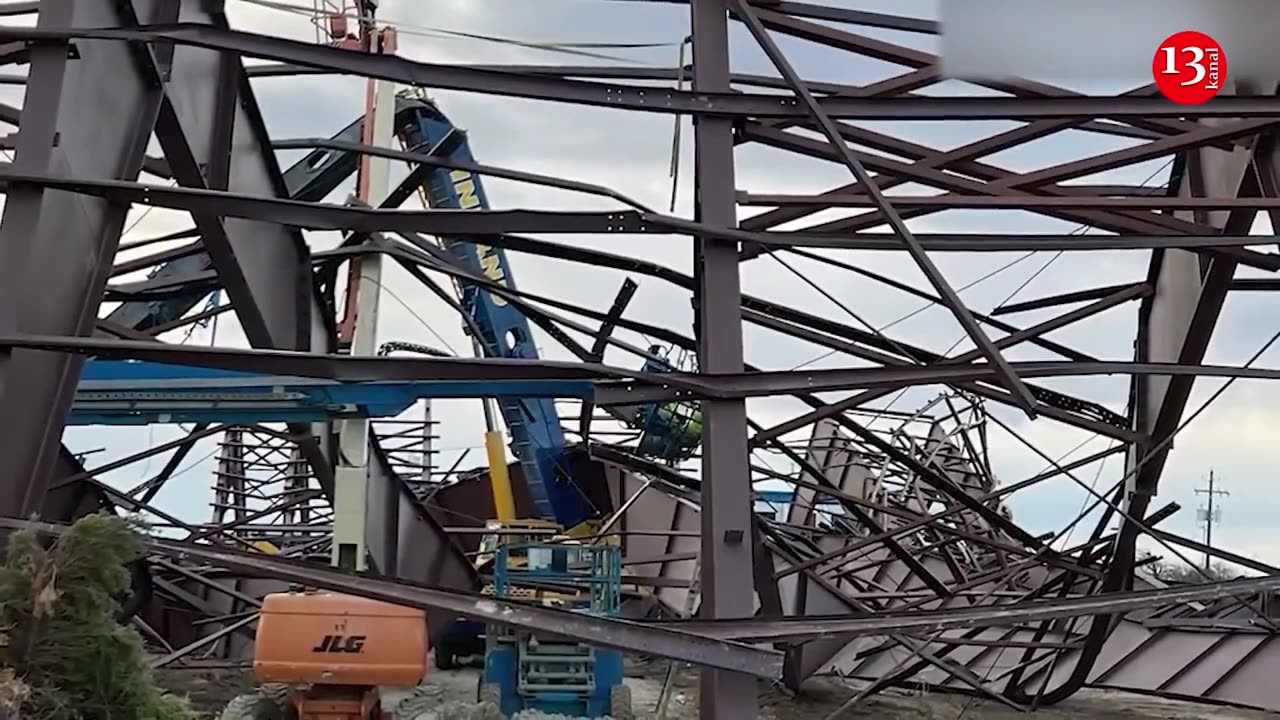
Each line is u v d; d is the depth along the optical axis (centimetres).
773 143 1211
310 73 1627
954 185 1259
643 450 3002
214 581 2658
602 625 922
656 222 1040
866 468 2848
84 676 733
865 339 1636
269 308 1608
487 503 4200
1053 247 1098
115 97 1071
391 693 2638
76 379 1014
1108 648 2720
